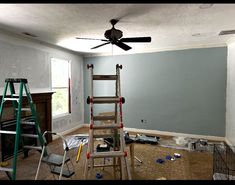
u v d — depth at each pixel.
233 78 3.88
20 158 3.38
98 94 5.77
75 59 5.52
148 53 5.09
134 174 2.79
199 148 3.84
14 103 3.05
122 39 2.93
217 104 4.51
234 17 2.62
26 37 3.74
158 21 2.79
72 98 5.39
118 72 2.27
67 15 2.53
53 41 4.12
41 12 2.41
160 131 5.07
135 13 2.47
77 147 4.02
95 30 3.28
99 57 5.70
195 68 4.65
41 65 4.20
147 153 3.65
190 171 2.88
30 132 3.52
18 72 3.59
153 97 5.11
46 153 2.61
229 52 4.21
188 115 4.78
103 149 2.75
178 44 4.54
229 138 4.15
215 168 2.94
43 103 4.20
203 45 4.52
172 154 3.60
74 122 5.52
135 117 5.32
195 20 2.75
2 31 3.23
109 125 2.03
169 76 4.91
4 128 3.15
